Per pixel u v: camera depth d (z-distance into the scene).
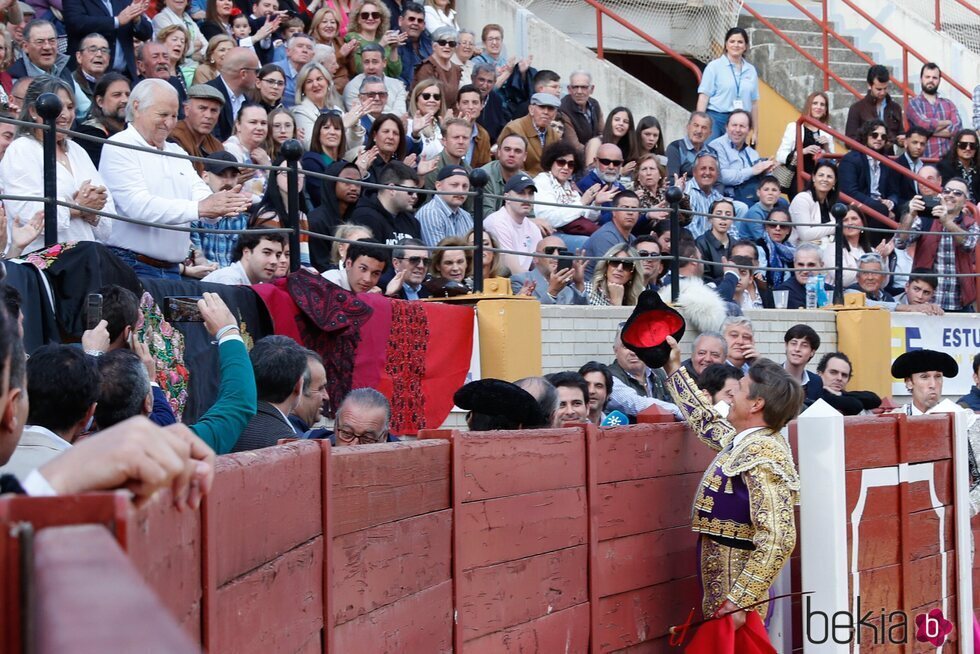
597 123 15.45
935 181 16.66
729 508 6.34
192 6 14.06
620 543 6.59
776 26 21.11
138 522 2.04
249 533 3.29
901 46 20.89
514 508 5.68
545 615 5.91
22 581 1.24
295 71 13.22
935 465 8.52
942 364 9.74
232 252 9.22
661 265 11.80
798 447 7.12
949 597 8.64
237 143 10.84
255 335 7.66
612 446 6.54
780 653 7.21
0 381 1.93
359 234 9.23
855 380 12.23
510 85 15.48
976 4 22.69
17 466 3.51
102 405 4.50
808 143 16.33
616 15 18.61
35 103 6.85
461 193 9.40
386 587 4.56
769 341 11.66
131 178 7.80
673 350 7.04
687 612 7.16
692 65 17.97
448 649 5.15
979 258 13.93
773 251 14.13
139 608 1.07
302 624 3.81
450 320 8.93
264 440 5.46
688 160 15.22
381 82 13.00
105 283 6.30
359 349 8.23
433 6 16.47
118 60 12.12
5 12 11.63
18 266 6.12
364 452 4.39
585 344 10.11
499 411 6.35
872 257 13.73
